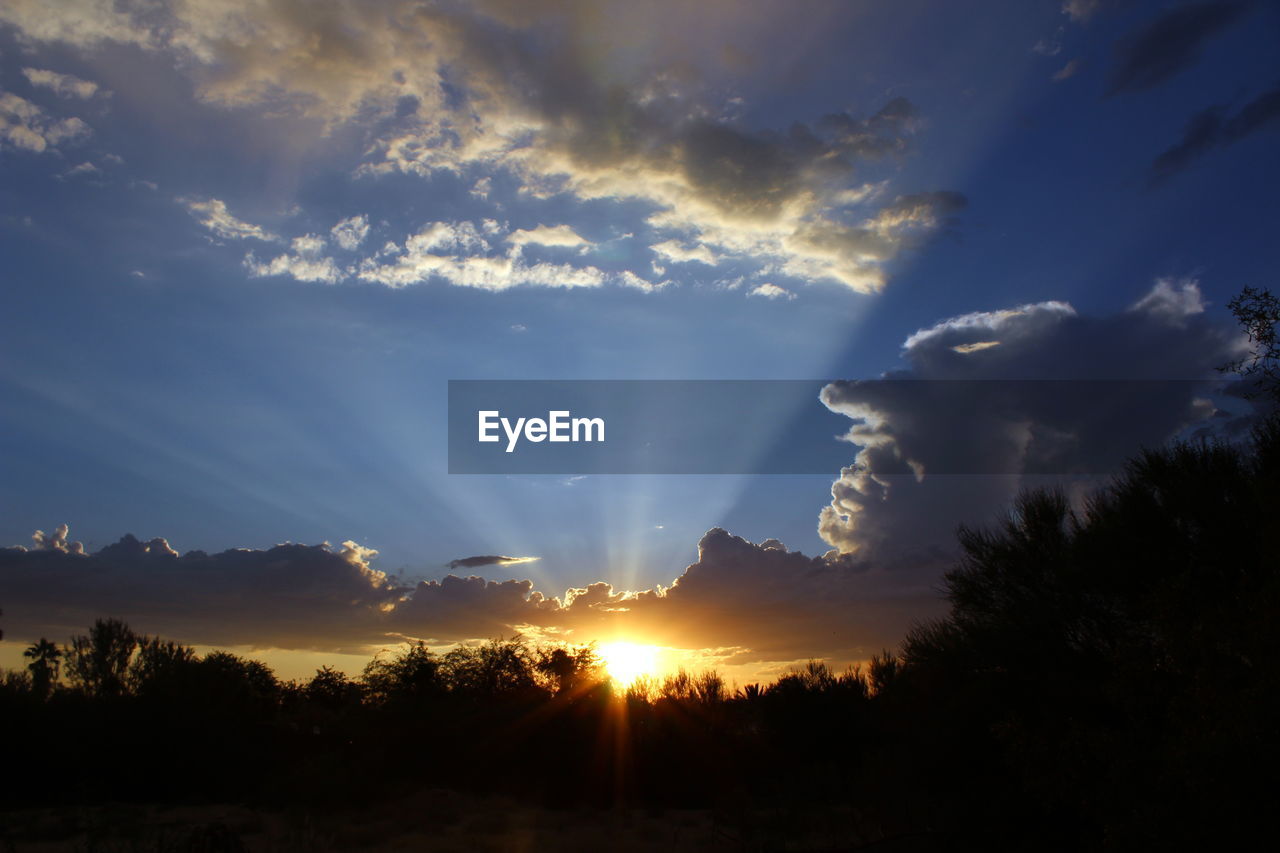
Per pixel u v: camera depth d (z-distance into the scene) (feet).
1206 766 27.50
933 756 55.83
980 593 57.57
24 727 100.37
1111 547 48.93
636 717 113.29
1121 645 35.58
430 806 94.12
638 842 69.56
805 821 70.69
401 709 125.80
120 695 115.96
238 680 140.97
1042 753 36.73
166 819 84.48
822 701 104.78
